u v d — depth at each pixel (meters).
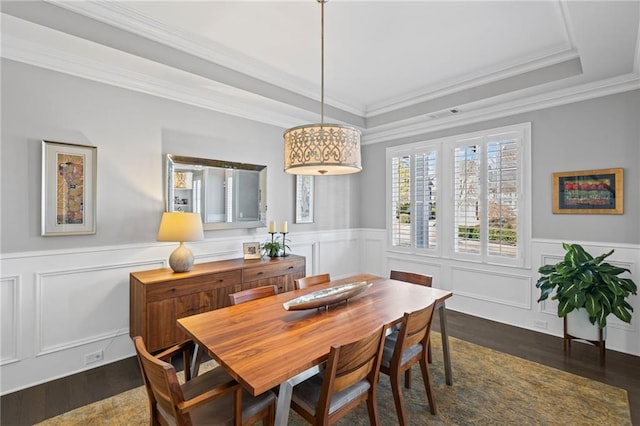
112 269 2.80
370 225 5.12
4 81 2.29
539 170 3.41
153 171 3.04
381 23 2.45
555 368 2.63
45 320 2.48
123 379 2.50
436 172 4.29
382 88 3.78
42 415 2.06
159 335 2.60
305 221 4.46
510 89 3.25
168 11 2.31
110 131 2.77
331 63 3.14
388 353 2.03
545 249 3.38
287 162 1.89
